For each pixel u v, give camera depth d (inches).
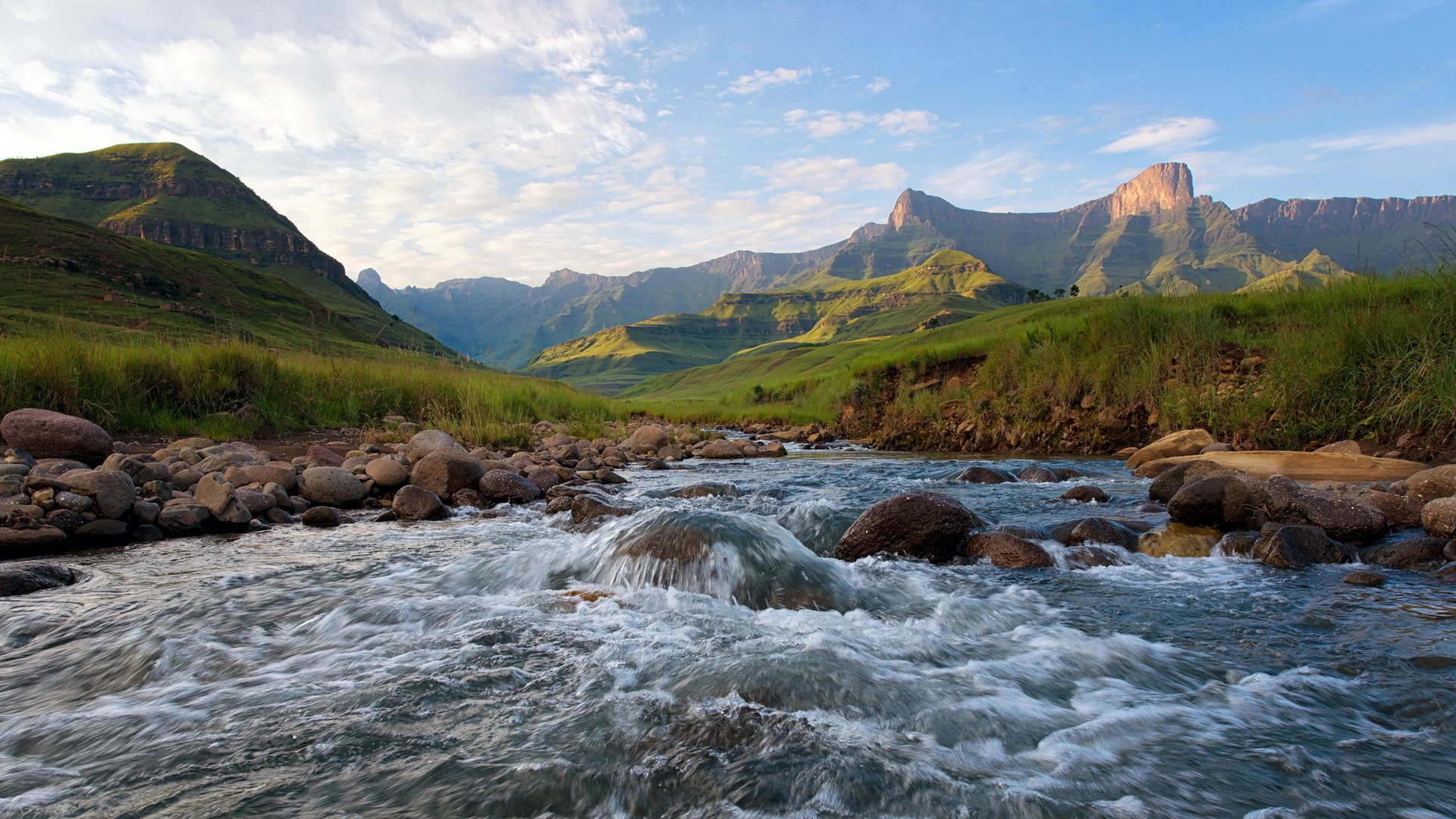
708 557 206.8
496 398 794.2
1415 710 125.6
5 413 422.0
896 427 768.9
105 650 161.5
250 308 3843.5
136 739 119.9
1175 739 117.6
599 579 212.5
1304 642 157.3
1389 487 278.7
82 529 264.5
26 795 102.7
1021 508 316.2
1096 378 582.9
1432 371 386.0
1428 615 170.2
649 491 399.9
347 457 454.6
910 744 116.0
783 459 645.9
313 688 138.9
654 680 140.3
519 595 201.6
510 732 120.2
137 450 430.6
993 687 137.3
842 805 99.7
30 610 187.2
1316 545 220.4
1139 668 146.0
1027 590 201.5
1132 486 366.9
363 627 175.2
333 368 722.8
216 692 138.2
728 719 123.6
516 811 98.3
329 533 293.3
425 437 488.4
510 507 357.1
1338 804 98.9
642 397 5649.6
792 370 4468.5
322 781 105.9
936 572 222.5
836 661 148.5
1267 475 358.0
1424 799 99.5
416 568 232.4
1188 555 233.8
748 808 99.0
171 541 276.8
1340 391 424.8
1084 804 99.7
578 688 137.2
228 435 506.3
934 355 789.2
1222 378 504.7
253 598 198.4
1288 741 116.3
